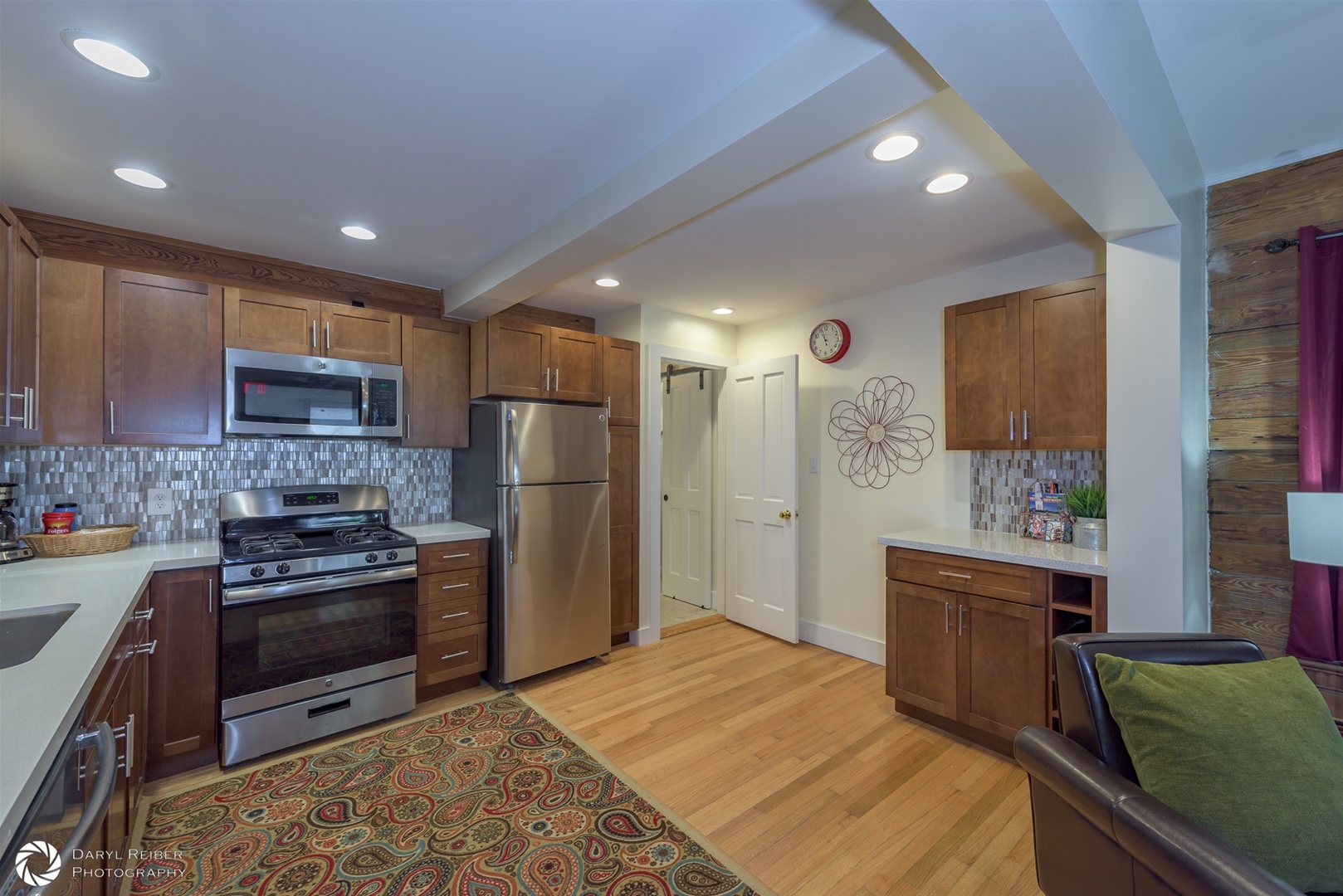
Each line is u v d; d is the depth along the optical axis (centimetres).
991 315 275
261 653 240
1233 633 214
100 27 132
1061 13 101
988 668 247
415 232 258
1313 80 166
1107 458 210
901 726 272
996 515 303
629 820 203
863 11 125
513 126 176
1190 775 119
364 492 318
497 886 172
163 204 228
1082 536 251
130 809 178
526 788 221
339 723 259
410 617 283
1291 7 139
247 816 204
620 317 403
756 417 411
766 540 403
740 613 423
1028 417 261
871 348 359
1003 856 185
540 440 325
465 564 309
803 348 401
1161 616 197
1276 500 206
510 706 294
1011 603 240
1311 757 118
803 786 224
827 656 365
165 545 257
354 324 295
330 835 194
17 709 97
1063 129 134
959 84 119
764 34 137
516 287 291
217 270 275
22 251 187
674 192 187
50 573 199
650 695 307
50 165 197
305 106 165
